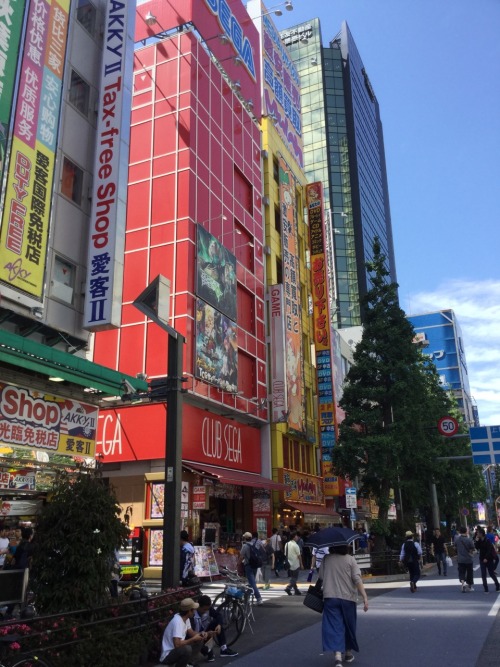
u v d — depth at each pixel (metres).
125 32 18.00
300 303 34.97
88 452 15.46
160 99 26.42
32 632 6.31
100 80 17.88
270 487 25.81
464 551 15.73
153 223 24.75
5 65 14.22
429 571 24.31
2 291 13.18
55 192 15.62
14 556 11.41
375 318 27.17
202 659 8.16
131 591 8.49
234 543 23.47
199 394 23.34
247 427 28.02
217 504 27.92
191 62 26.45
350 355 48.69
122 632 7.41
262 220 33.22
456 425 28.66
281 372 30.36
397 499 27.83
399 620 11.14
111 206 16.31
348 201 98.00
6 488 12.88
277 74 39.53
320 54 107.81
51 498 8.14
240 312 28.83
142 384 15.97
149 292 9.80
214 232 26.58
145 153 25.95
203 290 24.38
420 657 7.96
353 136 102.38
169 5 27.91
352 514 21.55
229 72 31.36
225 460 25.11
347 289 91.88
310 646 9.01
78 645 6.68
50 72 15.84
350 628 7.60
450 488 35.91
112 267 15.79
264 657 8.31
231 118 30.53
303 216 39.72
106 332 23.91
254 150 33.34
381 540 24.22
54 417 14.51
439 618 11.25
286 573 23.58
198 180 25.66
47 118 15.42
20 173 14.12
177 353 9.67
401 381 25.45
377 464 24.33
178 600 8.62
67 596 7.31
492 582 18.53
